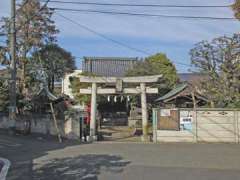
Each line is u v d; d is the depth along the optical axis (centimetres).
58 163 1784
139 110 4744
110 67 5788
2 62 4569
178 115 2948
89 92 3206
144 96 3181
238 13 1917
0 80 4509
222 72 3584
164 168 1642
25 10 4638
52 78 5575
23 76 4819
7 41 4575
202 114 2947
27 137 3222
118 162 1806
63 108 4091
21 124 3741
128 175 1476
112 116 5066
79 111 3538
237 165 1747
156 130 2953
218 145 2677
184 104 4109
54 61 5366
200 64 3719
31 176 1472
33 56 4984
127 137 3381
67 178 1426
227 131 2939
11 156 2048
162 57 5231
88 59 5847
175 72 5266
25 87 4812
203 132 2938
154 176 1456
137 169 1614
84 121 3322
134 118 4594
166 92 4956
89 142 2870
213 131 2939
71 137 3130
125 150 2292
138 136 3462
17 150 2303
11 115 3566
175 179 1400
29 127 3716
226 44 3625
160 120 2958
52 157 1991
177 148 2436
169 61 5238
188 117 2945
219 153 2186
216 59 3650
